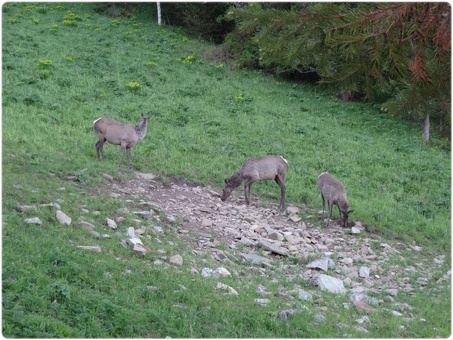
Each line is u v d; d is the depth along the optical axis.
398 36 6.54
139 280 9.77
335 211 16.98
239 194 17.59
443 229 17.05
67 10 42.53
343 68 7.00
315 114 28.06
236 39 32.50
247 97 28.42
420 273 13.58
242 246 13.38
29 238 10.08
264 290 10.89
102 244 11.12
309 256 13.40
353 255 14.02
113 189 14.92
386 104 7.14
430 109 7.17
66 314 7.99
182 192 16.61
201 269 11.46
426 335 9.63
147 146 19.61
